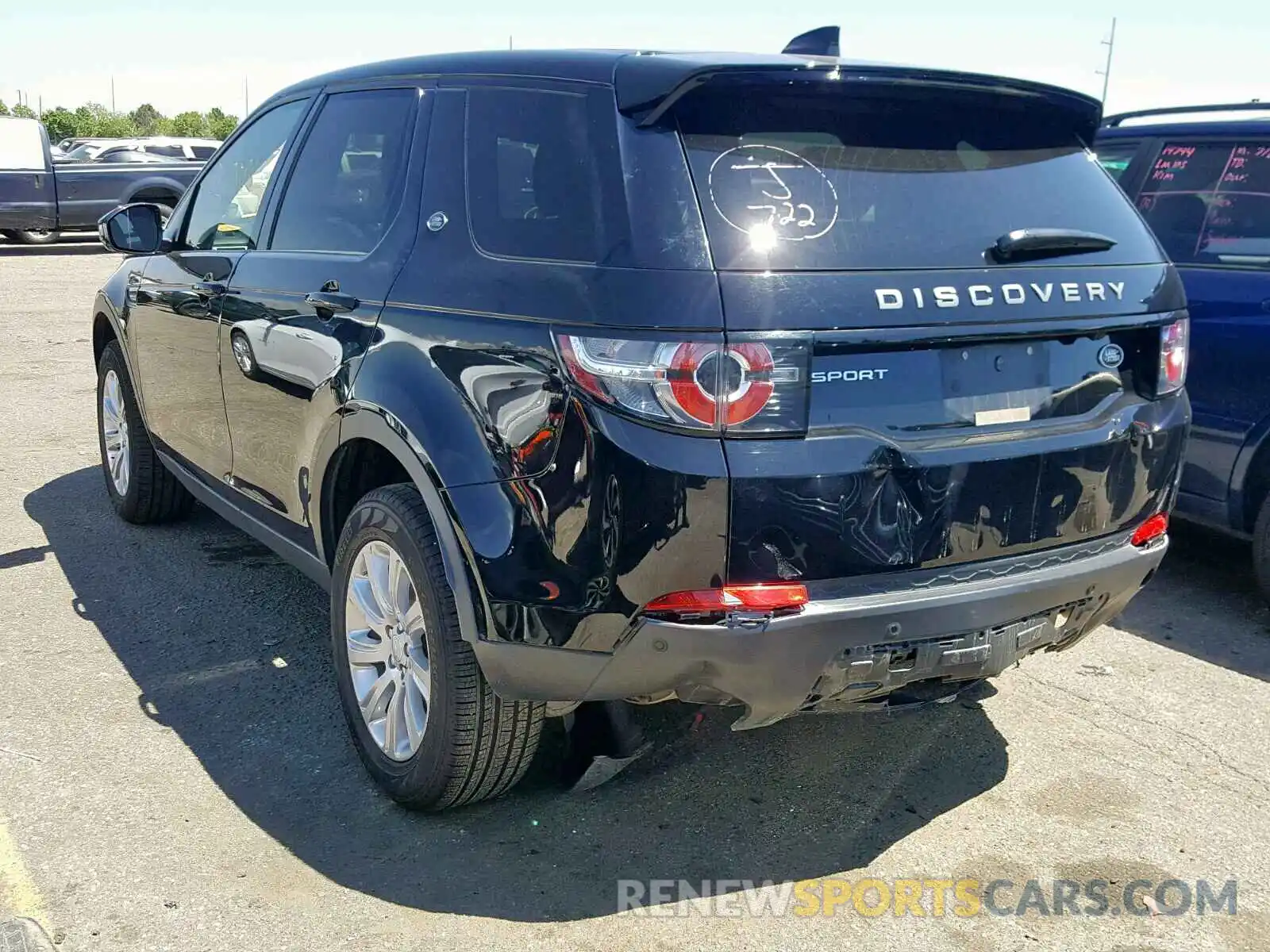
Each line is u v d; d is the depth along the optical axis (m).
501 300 2.74
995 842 3.06
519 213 2.83
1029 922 2.74
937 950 2.63
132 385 5.04
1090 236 2.92
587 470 2.49
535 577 2.59
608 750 3.18
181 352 4.39
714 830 3.09
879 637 2.55
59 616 4.36
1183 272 4.69
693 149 2.58
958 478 2.63
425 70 3.35
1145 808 3.22
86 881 2.77
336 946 2.59
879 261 2.59
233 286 3.93
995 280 2.72
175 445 4.68
